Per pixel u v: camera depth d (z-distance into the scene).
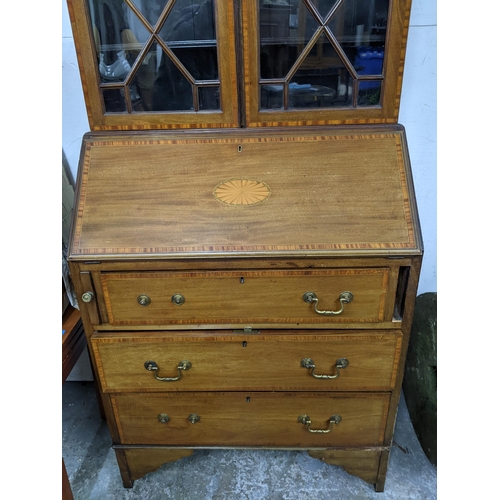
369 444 1.24
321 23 1.02
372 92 1.10
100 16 1.04
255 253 0.97
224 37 1.03
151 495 1.34
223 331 1.09
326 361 1.11
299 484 1.36
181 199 1.04
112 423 1.23
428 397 1.40
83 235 1.01
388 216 1.01
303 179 1.06
